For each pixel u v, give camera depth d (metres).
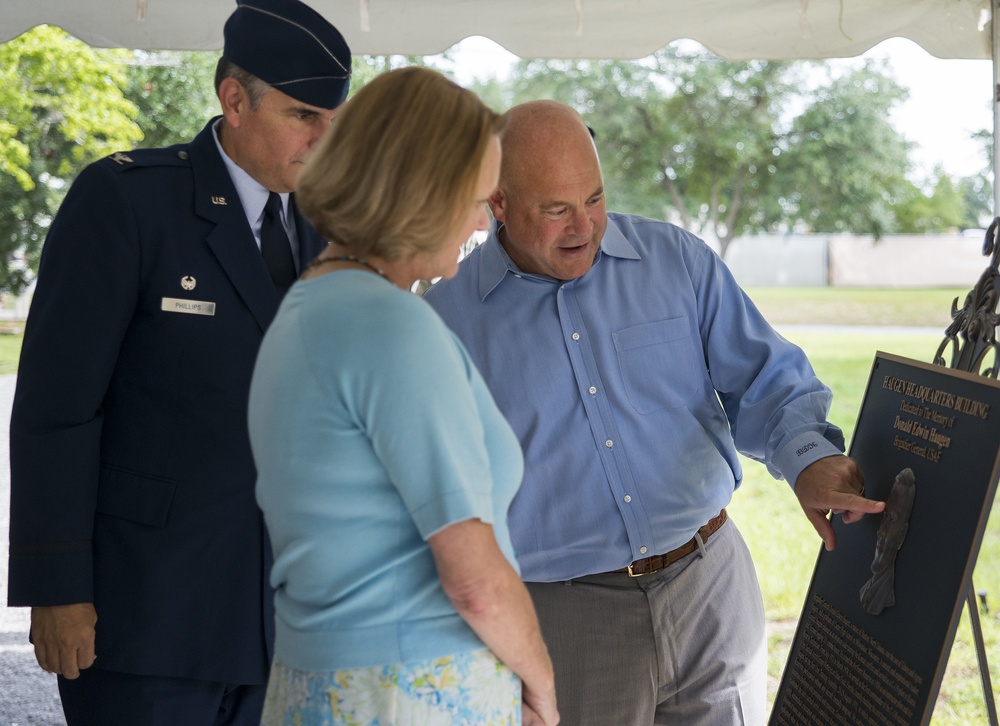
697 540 1.86
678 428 1.87
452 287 1.93
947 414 1.48
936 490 1.46
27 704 3.30
